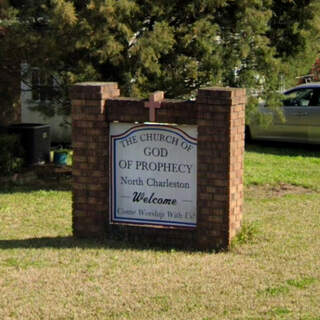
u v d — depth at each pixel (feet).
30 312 24.52
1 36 48.21
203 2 44.86
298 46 51.60
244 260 30.12
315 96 64.28
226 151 30.48
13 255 31.27
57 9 42.04
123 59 44.50
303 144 66.64
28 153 52.49
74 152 32.94
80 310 24.59
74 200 33.37
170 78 46.24
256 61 48.24
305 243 33.24
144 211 32.76
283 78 51.55
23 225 37.83
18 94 53.42
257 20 46.26
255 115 51.60
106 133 32.53
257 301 25.22
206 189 31.04
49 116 50.62
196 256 30.68
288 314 24.04
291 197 45.24
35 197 44.83
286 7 50.96
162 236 32.40
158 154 32.17
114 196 33.12
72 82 45.11
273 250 31.76
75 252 31.40
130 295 25.93
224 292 26.16
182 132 31.60
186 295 25.85
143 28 45.93
